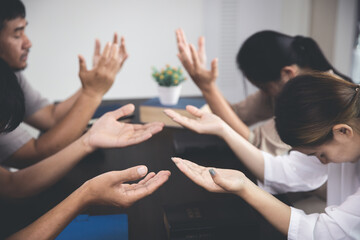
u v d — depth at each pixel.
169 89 1.55
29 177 1.05
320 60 1.29
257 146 1.37
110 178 0.80
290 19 3.22
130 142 1.08
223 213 0.87
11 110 0.85
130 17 3.21
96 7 3.13
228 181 0.79
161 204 0.99
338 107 0.78
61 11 3.10
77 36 3.19
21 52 1.35
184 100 1.66
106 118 1.12
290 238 0.84
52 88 3.32
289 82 0.85
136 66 3.37
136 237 0.86
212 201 0.99
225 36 3.38
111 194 0.81
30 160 1.28
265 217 0.86
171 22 3.27
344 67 3.08
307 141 0.81
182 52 1.35
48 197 1.05
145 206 0.98
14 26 1.29
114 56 1.29
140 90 3.46
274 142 1.34
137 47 3.31
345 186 1.01
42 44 3.16
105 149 1.35
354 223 0.79
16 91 0.87
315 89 0.80
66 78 3.30
